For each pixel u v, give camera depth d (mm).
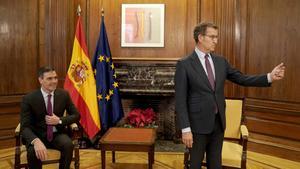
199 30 2146
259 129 4109
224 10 4312
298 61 3707
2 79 4133
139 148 2918
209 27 2119
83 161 3746
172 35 4715
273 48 3926
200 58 2188
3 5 4078
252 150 4160
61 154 2812
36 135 2848
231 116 3076
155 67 4547
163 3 4711
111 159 3859
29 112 2830
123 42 4773
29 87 4355
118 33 4773
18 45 4230
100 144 2938
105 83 4262
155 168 3527
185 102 2150
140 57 4758
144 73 4562
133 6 4742
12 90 4223
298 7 3689
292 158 3777
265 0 3975
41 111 2873
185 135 2102
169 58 4680
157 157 3932
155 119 4469
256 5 4066
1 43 4094
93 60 4324
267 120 4027
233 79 2326
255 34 4094
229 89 4293
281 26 3844
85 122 4125
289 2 3762
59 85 4484
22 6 4227
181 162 3742
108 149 2938
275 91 3932
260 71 4062
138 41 4762
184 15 4680
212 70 2186
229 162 2666
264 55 4016
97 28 4770
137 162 3756
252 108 4168
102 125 4227
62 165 2818
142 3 4734
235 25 4246
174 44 4715
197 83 2125
